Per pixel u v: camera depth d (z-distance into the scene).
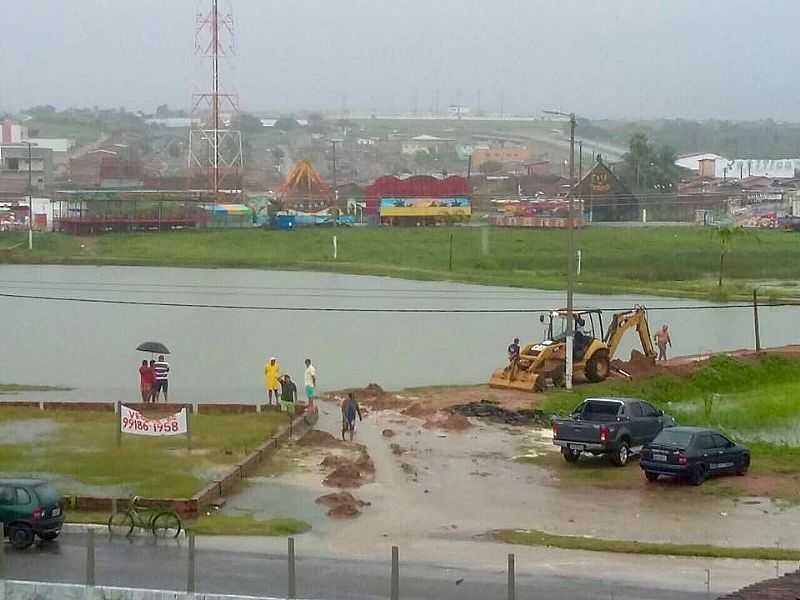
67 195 186.75
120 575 27.67
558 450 45.81
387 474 41.03
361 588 27.06
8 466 39.78
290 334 81.25
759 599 17.48
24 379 62.41
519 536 32.62
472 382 62.47
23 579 27.05
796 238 166.38
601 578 28.39
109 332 81.25
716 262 139.12
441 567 29.28
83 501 34.69
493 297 105.88
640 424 43.97
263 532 32.62
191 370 66.38
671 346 77.75
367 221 189.00
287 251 151.88
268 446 43.84
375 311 88.25
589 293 112.19
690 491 39.00
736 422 51.22
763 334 84.44
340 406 54.62
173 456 41.94
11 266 136.75
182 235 165.25
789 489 39.22
